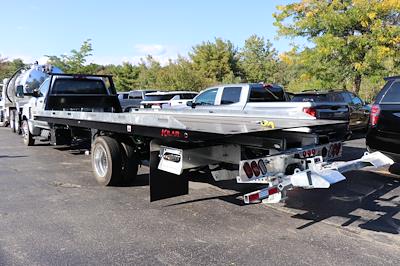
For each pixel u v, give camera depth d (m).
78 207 5.86
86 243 4.49
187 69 38.84
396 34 19.64
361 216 5.38
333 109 9.12
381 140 7.20
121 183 7.14
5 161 9.93
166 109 10.12
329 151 5.91
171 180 5.77
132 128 6.16
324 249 4.28
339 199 6.20
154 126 5.62
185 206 5.88
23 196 6.50
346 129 6.64
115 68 53.09
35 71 15.60
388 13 20.23
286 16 22.98
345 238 4.59
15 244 4.47
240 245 4.40
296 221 5.19
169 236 4.68
